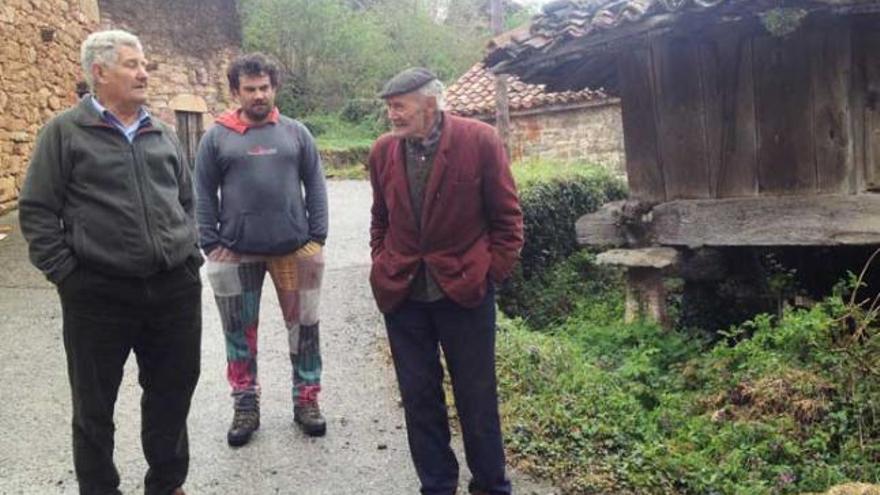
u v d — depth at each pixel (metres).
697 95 6.09
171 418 3.02
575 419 3.92
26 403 4.36
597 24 5.51
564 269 9.01
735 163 5.94
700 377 4.97
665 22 5.22
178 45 15.14
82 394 2.81
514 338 4.98
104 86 2.72
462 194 2.90
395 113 2.87
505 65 6.13
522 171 9.89
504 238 2.99
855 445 3.85
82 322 2.75
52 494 3.37
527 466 3.56
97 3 12.32
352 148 19.33
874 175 5.41
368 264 7.98
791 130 5.65
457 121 2.94
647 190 6.49
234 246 3.66
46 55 9.98
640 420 4.12
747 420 4.12
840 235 5.43
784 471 3.60
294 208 3.70
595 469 3.51
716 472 3.54
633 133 6.53
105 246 2.69
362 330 5.76
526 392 4.28
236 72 3.59
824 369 4.44
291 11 23.05
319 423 3.93
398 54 26.55
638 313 6.46
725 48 5.89
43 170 2.65
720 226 5.96
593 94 13.39
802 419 4.09
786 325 4.91
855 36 5.34
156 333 2.91
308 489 3.44
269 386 4.66
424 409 3.06
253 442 3.88
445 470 3.10
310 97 23.80
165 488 3.09
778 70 5.67
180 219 2.87
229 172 3.64
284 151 3.65
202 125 15.87
